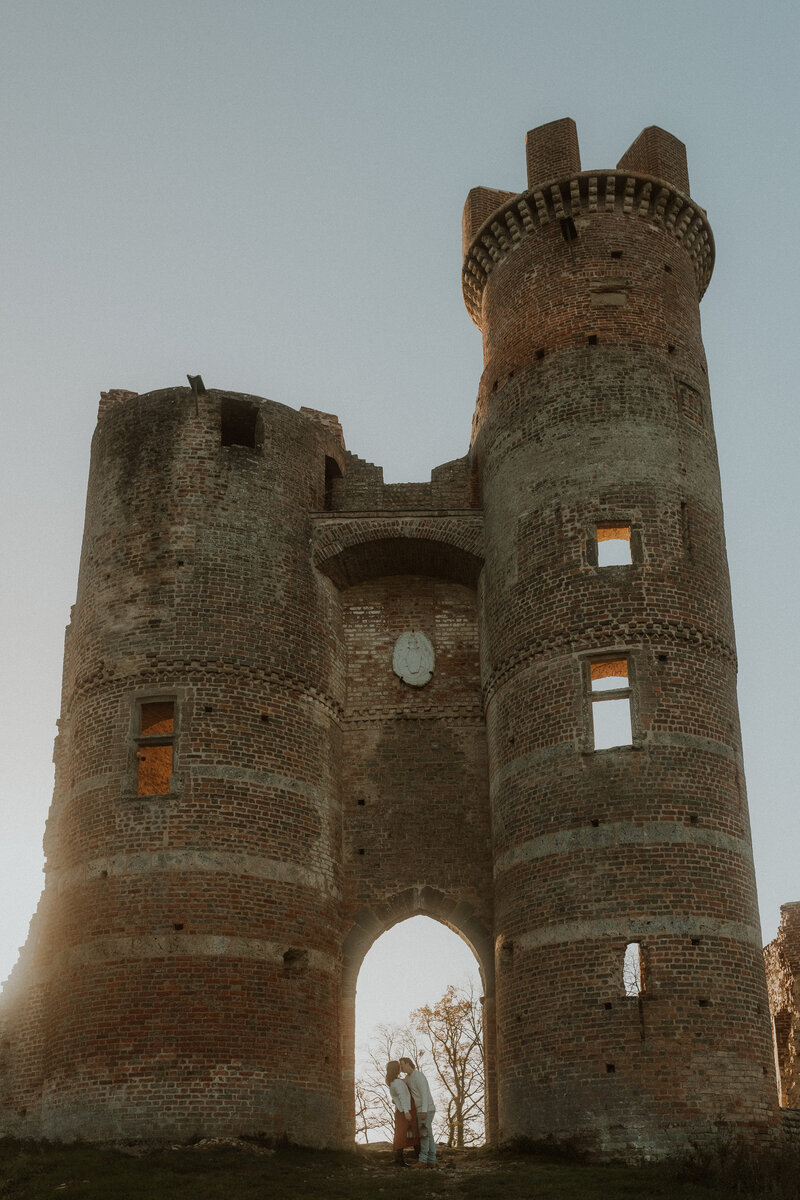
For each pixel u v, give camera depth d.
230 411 35.50
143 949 28.31
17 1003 30.83
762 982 27.56
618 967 26.72
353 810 33.56
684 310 35.06
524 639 31.11
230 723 30.95
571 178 35.28
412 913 32.41
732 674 30.73
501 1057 28.53
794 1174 23.05
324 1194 22.61
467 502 36.72
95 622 32.47
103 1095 27.05
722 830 28.23
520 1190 22.45
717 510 32.66
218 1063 27.50
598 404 32.53
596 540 31.02
